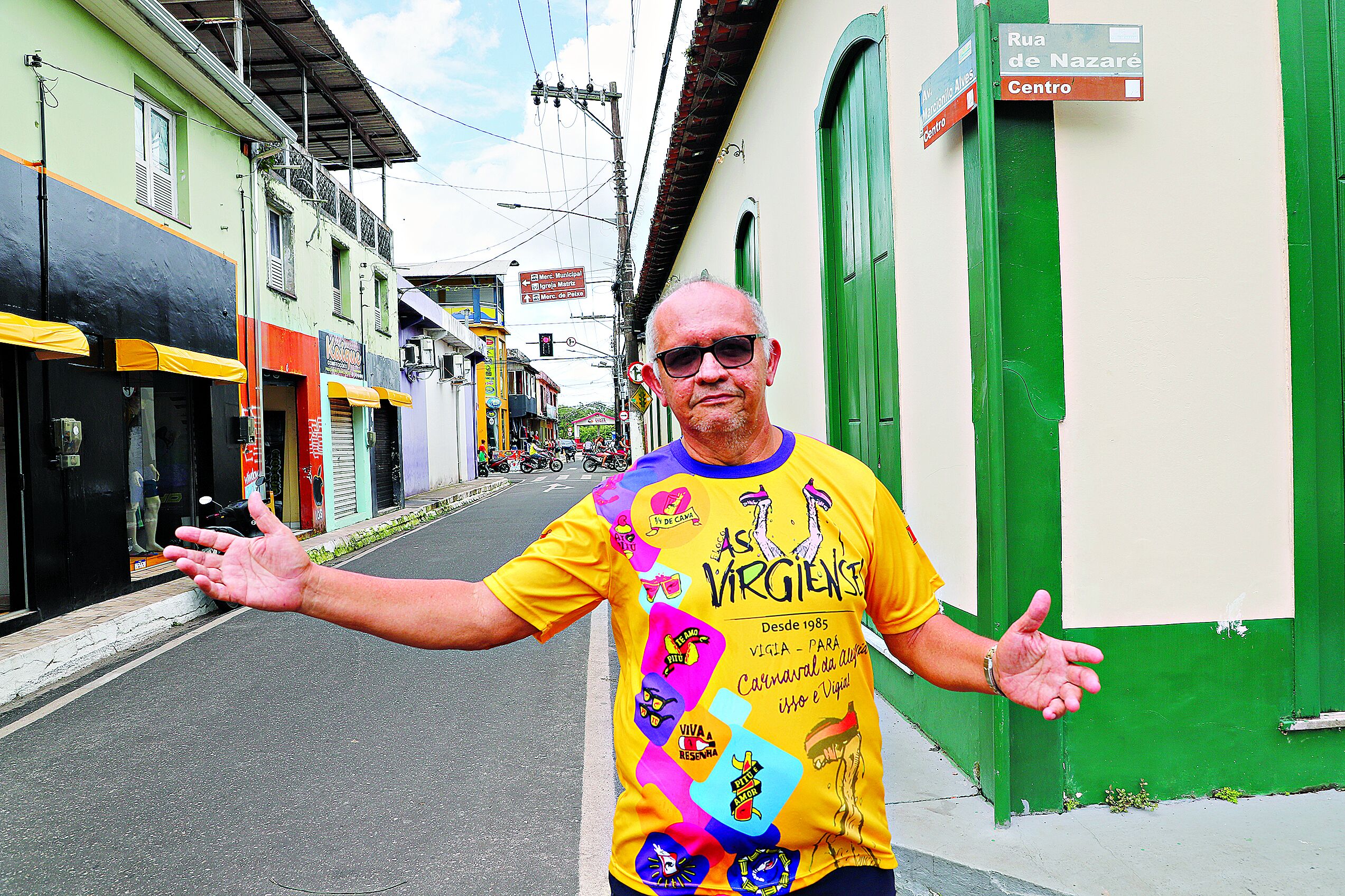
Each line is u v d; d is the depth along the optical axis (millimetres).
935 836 2777
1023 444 2908
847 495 1475
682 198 11242
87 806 3584
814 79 5367
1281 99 2977
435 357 24047
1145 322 2947
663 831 1382
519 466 39594
